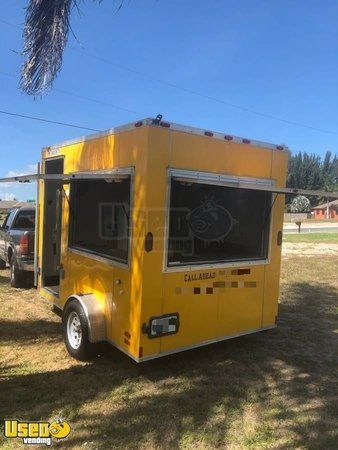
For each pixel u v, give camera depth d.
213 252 4.67
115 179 4.23
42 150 6.45
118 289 4.34
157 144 4.00
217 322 4.68
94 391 4.02
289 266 11.84
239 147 4.70
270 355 5.10
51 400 3.84
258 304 5.09
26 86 4.81
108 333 4.53
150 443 3.22
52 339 5.43
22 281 8.17
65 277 5.51
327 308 7.30
